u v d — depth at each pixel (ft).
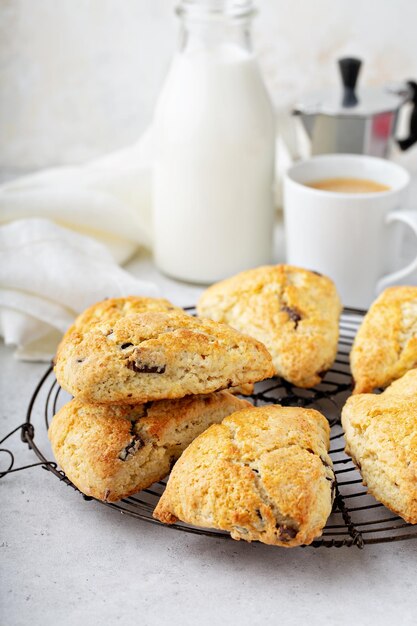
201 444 1.84
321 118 2.77
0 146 3.35
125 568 1.81
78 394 1.86
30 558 1.83
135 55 3.20
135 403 1.88
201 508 1.76
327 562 1.81
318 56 3.17
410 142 2.91
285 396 2.20
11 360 2.41
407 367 2.09
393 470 1.80
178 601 1.74
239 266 2.64
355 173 2.63
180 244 2.63
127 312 2.11
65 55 3.20
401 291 2.21
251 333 2.17
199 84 2.49
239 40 2.53
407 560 1.82
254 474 1.76
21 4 3.12
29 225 2.57
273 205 2.68
